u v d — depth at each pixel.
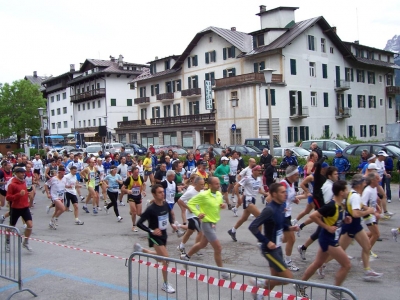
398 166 14.53
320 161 7.90
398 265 7.41
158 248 6.38
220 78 44.03
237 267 7.66
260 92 40.56
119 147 40.12
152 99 58.62
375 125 54.56
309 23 43.34
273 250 5.31
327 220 5.71
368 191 7.45
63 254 8.97
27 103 58.91
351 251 8.36
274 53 42.09
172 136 52.38
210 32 48.47
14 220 9.16
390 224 10.77
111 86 66.94
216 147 32.72
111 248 9.49
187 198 8.16
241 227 11.18
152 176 15.00
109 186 12.77
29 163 15.46
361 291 6.21
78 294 6.58
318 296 6.07
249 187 10.84
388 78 57.84
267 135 40.69
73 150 39.47
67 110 79.56
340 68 48.66
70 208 15.73
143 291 6.56
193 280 6.94
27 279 7.35
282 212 5.47
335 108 48.06
